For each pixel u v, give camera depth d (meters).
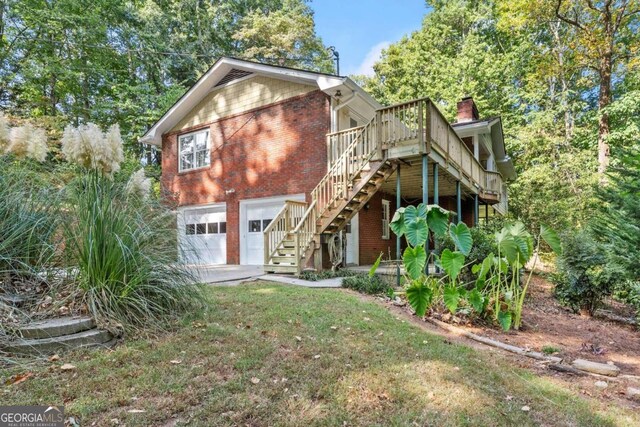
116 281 3.29
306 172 9.42
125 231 3.47
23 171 3.71
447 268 4.93
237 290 5.69
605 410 2.59
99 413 2.04
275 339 3.33
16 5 13.81
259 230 10.50
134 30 17.95
